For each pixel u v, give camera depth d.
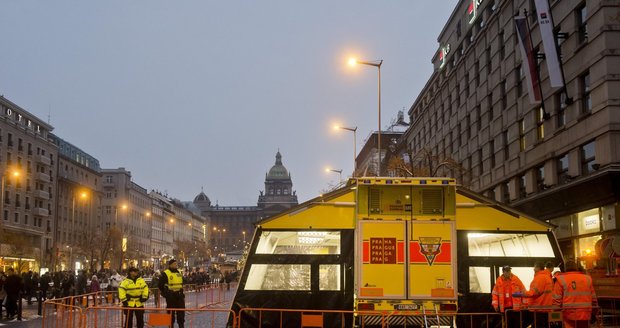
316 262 11.70
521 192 36.47
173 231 187.00
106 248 89.75
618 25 25.64
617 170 24.88
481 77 44.00
